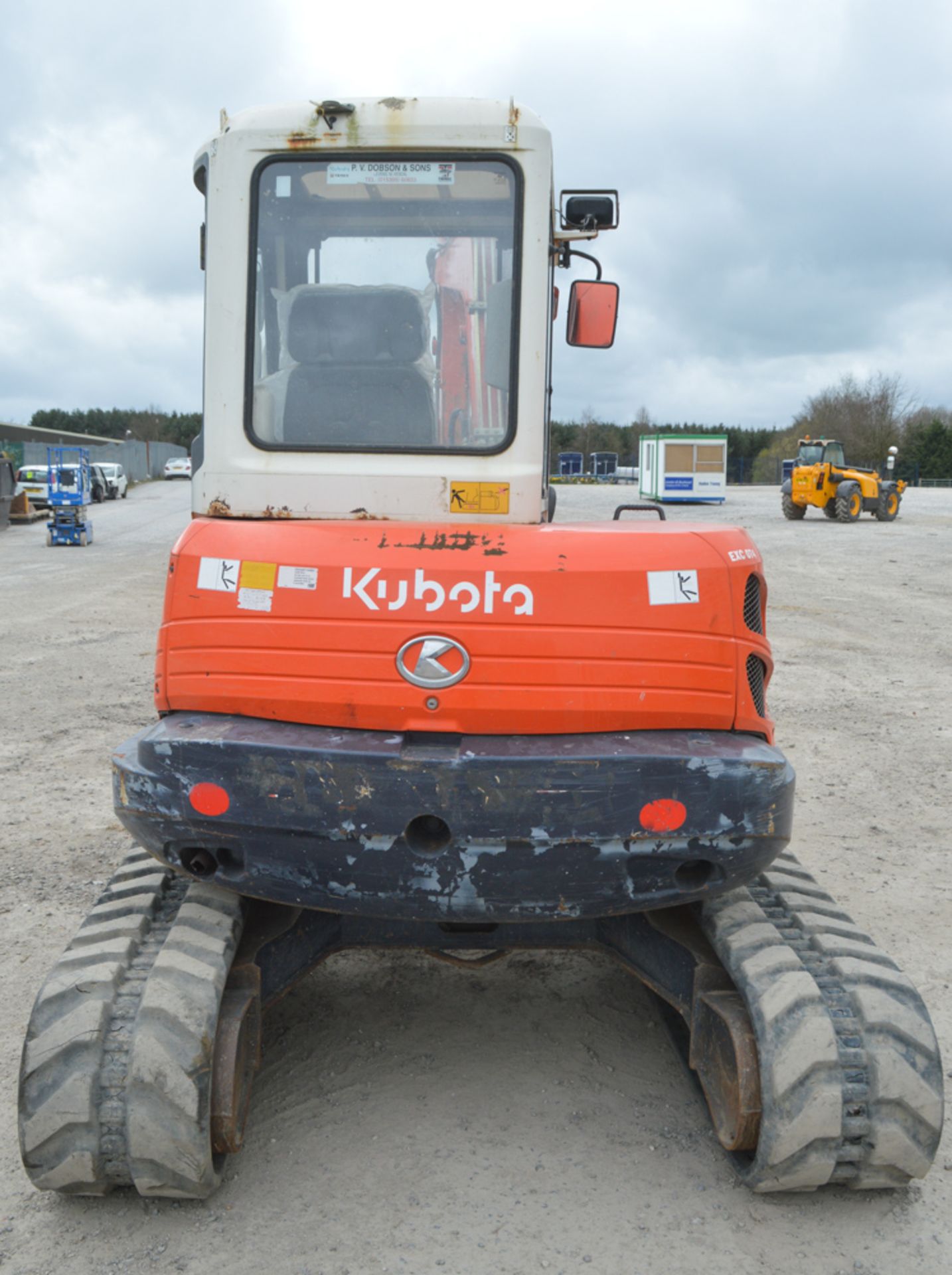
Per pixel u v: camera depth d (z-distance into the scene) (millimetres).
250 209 3564
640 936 3816
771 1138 3018
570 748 3109
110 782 7391
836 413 68438
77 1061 3008
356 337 3592
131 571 19812
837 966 3240
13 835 6375
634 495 39906
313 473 3545
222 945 3270
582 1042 4168
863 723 9133
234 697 3281
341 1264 2979
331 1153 3465
